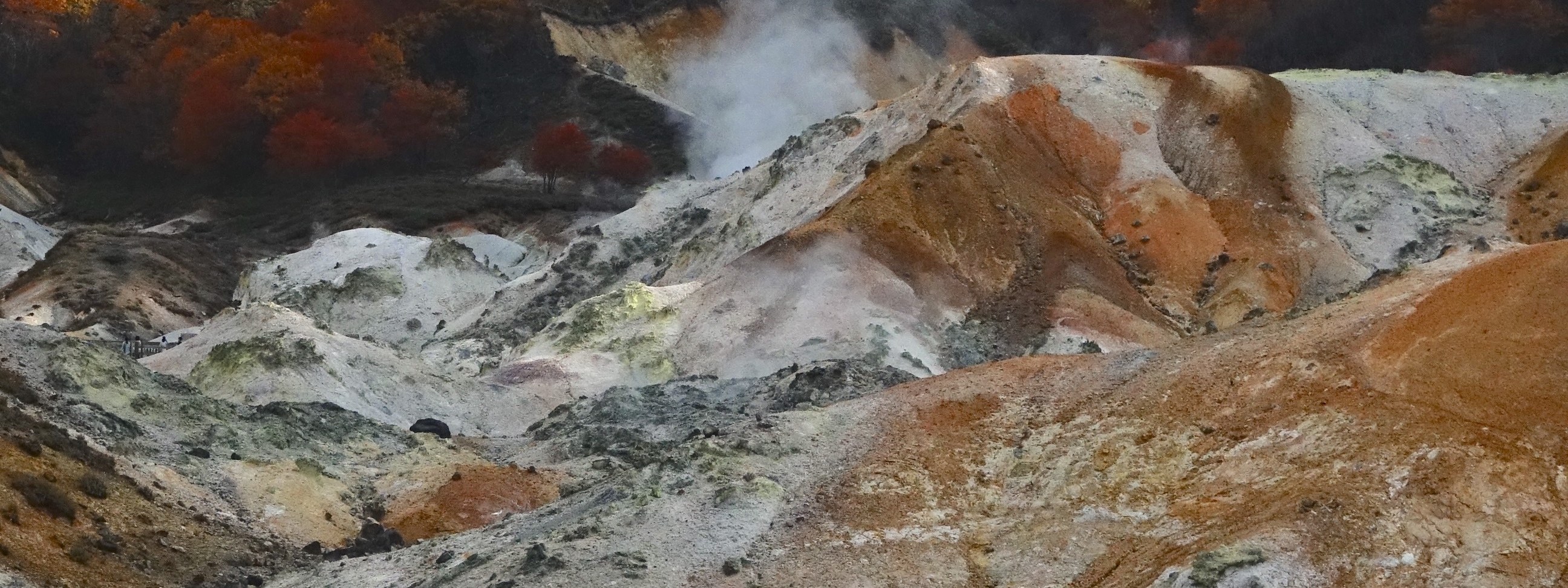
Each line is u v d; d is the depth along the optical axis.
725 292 76.56
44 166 158.62
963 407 42.66
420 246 106.94
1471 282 39.16
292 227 138.62
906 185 81.88
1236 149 90.19
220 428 50.44
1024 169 86.88
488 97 163.75
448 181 149.00
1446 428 35.19
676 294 78.00
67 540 39.09
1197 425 38.78
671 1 173.50
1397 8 147.88
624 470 45.91
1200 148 90.69
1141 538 35.72
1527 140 94.38
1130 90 94.31
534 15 167.50
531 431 59.34
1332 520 33.78
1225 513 35.38
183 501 44.06
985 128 88.25
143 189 155.12
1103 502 37.25
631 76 166.75
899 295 74.88
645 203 105.06
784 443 41.38
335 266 107.81
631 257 97.94
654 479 40.28
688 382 62.72
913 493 38.69
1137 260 83.00
